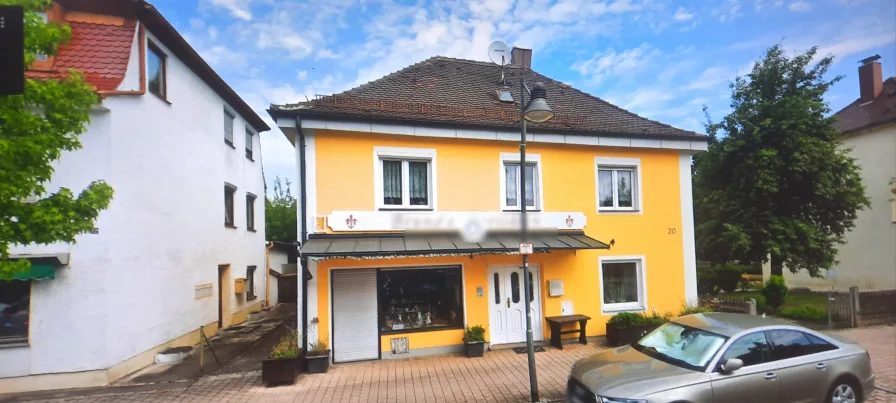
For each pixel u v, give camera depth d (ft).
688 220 39.93
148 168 32.73
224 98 47.91
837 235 51.62
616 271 38.14
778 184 49.24
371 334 31.22
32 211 15.99
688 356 18.93
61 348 27.25
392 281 32.35
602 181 38.60
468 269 33.73
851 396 19.62
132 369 30.01
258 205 61.46
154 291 33.06
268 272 65.67
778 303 46.21
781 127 48.60
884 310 41.32
